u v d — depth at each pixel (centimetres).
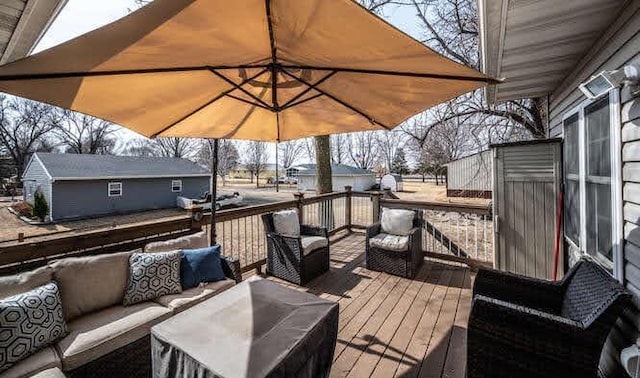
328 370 183
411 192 2241
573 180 280
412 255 377
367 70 168
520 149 332
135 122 209
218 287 262
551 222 318
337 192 609
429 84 168
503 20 198
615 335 182
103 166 1548
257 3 115
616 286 158
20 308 173
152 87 171
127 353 195
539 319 161
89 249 252
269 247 397
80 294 213
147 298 236
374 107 217
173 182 1734
